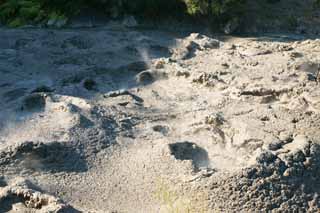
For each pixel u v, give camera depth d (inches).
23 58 318.7
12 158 209.5
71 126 232.5
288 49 352.8
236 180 190.5
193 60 326.0
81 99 256.5
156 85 296.8
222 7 392.5
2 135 230.4
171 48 342.0
